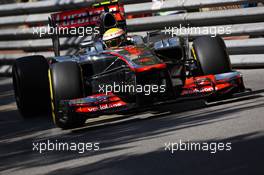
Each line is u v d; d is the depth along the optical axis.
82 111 24.58
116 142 21.59
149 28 41.91
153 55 25.78
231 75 25.83
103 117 28.16
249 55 36.69
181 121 23.58
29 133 26.77
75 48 45.66
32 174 18.58
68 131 25.70
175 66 27.70
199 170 16.05
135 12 42.22
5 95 40.53
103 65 27.81
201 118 23.47
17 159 21.45
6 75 50.94
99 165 18.36
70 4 46.28
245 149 17.53
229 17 37.44
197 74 27.94
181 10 40.06
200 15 38.78
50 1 47.94
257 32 36.31
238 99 26.50
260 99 25.78
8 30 51.53
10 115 33.03
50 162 20.06
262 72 35.09
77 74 26.08
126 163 18.06
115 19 28.91
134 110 27.08
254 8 36.47
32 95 31.19
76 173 17.75
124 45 28.25
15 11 50.78
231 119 22.25
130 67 24.81
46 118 30.88
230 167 15.85
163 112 26.52
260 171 15.02
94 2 44.44
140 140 21.20
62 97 25.70
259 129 19.86
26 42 49.84
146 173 16.53
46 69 31.78
